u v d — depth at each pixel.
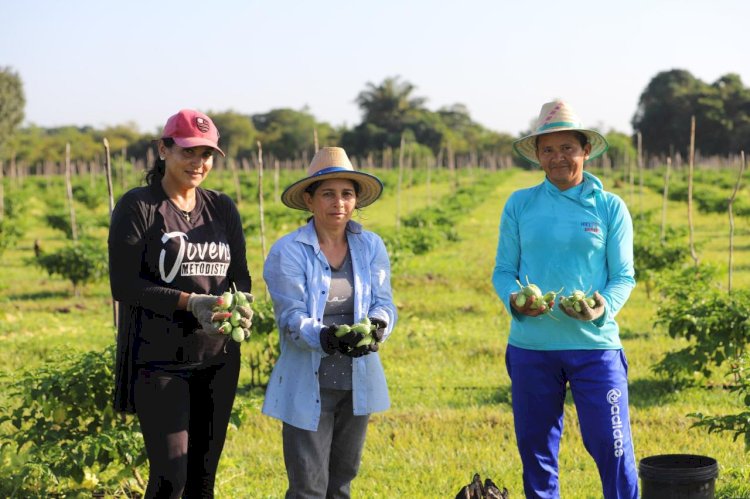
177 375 4.34
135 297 4.24
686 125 103.00
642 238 15.70
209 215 4.53
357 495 5.93
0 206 31.42
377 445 7.15
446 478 6.20
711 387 9.01
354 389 4.38
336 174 4.35
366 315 4.46
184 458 4.32
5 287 16.59
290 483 4.42
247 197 46.34
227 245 4.55
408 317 13.70
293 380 4.38
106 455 5.25
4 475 5.14
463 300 15.23
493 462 6.59
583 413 4.66
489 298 15.45
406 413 8.08
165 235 4.33
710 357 8.56
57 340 12.07
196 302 4.20
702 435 7.19
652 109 106.12
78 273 16.50
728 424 5.69
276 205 33.69
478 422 7.76
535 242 4.71
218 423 4.54
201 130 4.38
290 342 4.44
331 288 4.44
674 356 8.68
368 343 4.13
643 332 12.02
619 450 4.61
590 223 4.66
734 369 6.29
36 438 5.34
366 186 4.56
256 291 16.47
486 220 34.44
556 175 4.70
